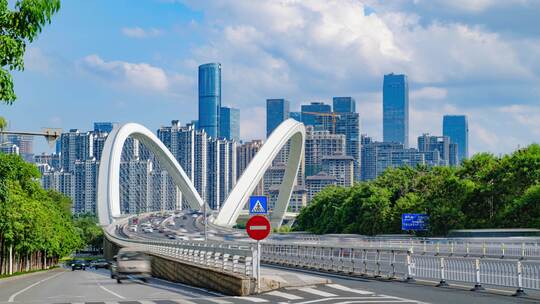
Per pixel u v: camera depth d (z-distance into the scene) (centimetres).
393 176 15575
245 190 19500
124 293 3703
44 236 9769
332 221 16762
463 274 3594
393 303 2614
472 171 12238
